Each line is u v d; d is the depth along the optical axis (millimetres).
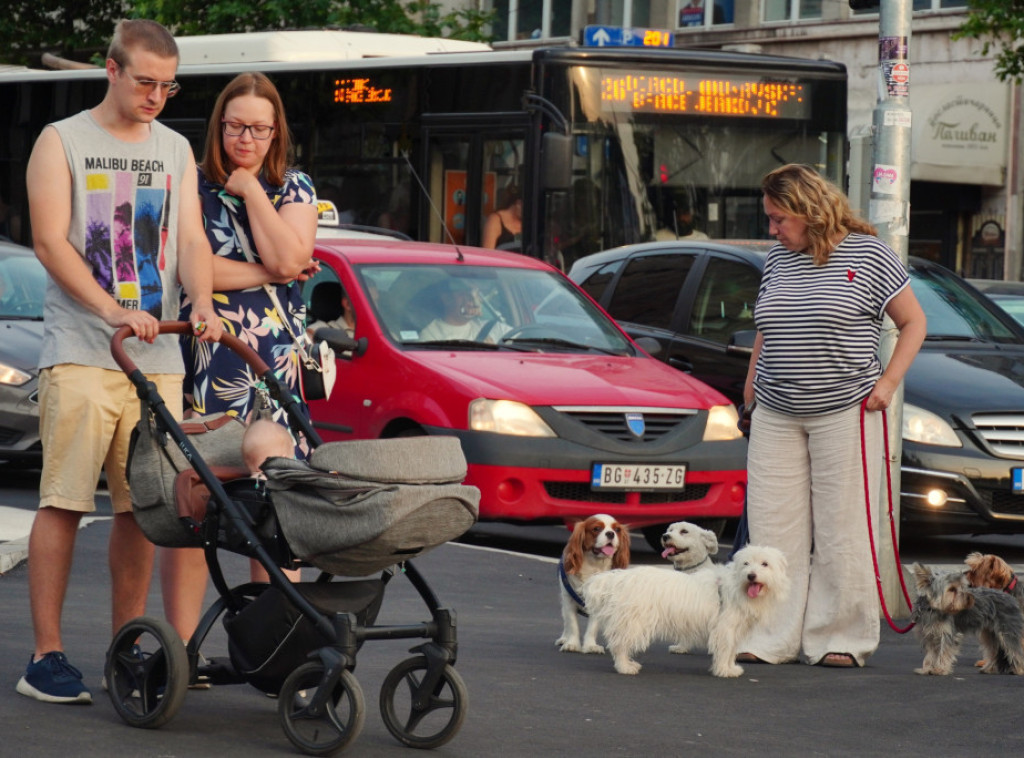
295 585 13352
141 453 13898
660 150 39562
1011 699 16641
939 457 26516
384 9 69625
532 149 38938
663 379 27172
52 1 74938
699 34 77250
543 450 25250
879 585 18484
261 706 14664
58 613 14477
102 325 14305
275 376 14703
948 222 71500
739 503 26500
